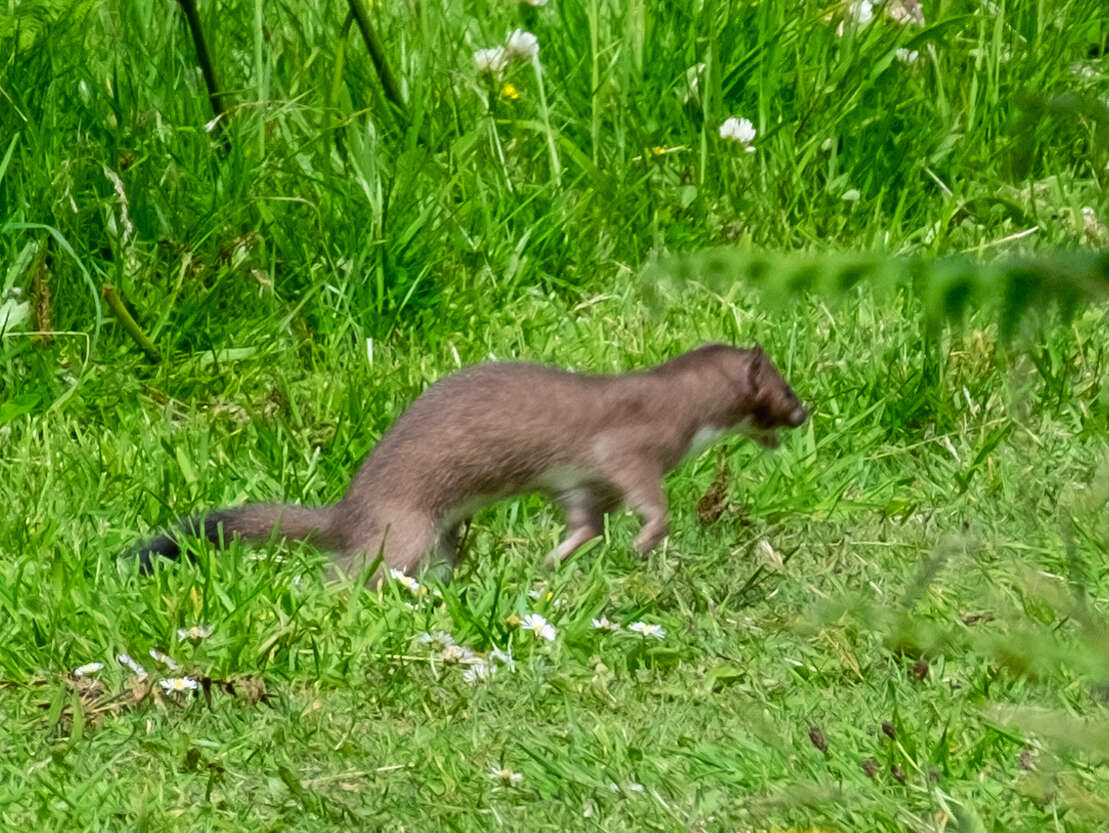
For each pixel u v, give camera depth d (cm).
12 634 487
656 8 926
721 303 751
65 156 778
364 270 762
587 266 803
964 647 490
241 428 655
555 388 568
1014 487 619
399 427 561
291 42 891
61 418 660
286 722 445
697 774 417
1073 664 432
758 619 515
